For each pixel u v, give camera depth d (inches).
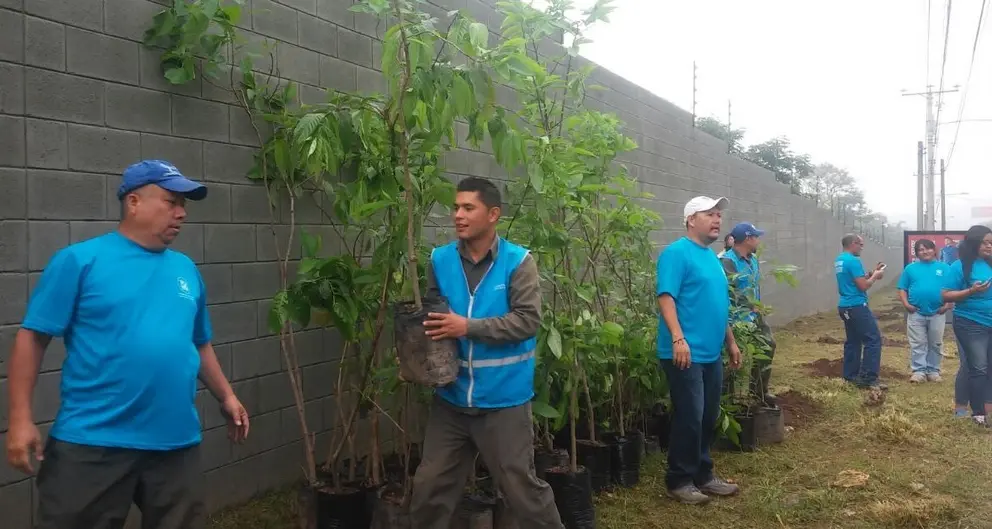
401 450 160.6
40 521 88.9
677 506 171.2
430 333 112.0
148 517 95.0
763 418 222.5
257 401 158.6
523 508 118.3
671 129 381.4
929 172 1409.9
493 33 232.4
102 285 89.2
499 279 117.1
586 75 176.2
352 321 131.3
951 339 478.0
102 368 88.7
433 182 141.3
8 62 115.0
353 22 182.4
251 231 156.5
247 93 150.2
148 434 91.0
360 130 134.3
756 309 230.2
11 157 115.8
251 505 156.0
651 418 218.1
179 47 136.1
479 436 118.3
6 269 115.4
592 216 185.8
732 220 486.9
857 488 183.3
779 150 1306.6
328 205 174.2
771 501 173.2
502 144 122.4
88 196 126.0
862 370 313.3
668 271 165.8
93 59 126.4
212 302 147.9
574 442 154.9
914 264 330.3
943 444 221.6
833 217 812.0
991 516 165.9
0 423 115.0
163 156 138.0
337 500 139.1
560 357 147.8
